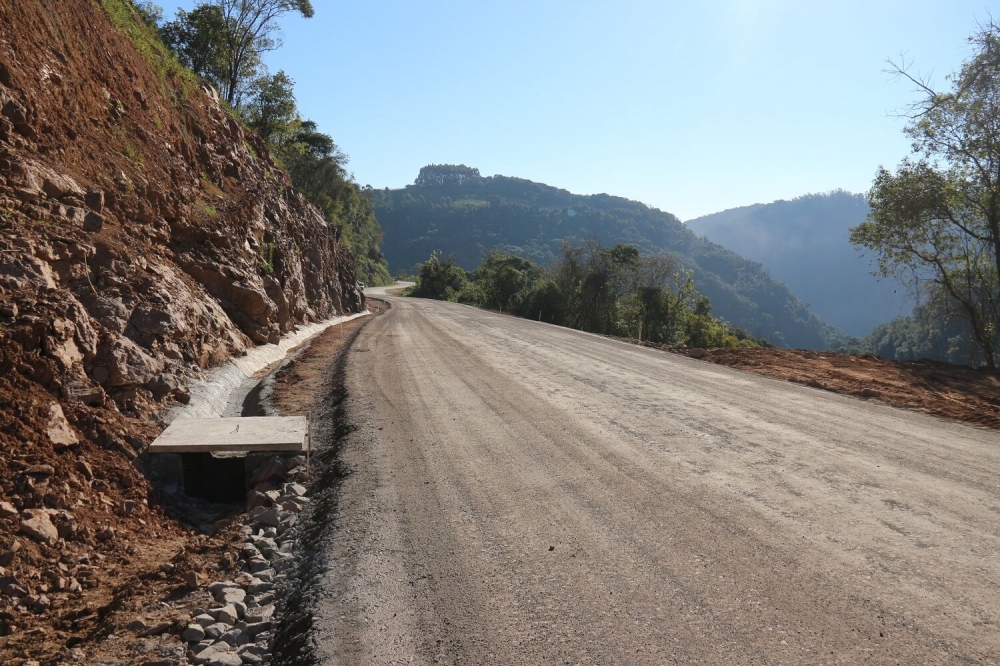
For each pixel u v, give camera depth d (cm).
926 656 321
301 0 3069
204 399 890
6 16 929
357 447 714
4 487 473
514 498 558
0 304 616
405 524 502
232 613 382
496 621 358
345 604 379
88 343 721
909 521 503
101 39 1266
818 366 1498
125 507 539
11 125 848
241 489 691
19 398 555
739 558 438
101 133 1126
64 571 430
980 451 716
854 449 718
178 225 1279
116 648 342
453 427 808
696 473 625
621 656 322
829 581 404
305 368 1334
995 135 1811
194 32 2862
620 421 845
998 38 1772
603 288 4853
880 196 2056
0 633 361
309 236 2895
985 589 392
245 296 1416
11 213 757
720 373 1334
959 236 2016
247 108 3719
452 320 3056
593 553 448
